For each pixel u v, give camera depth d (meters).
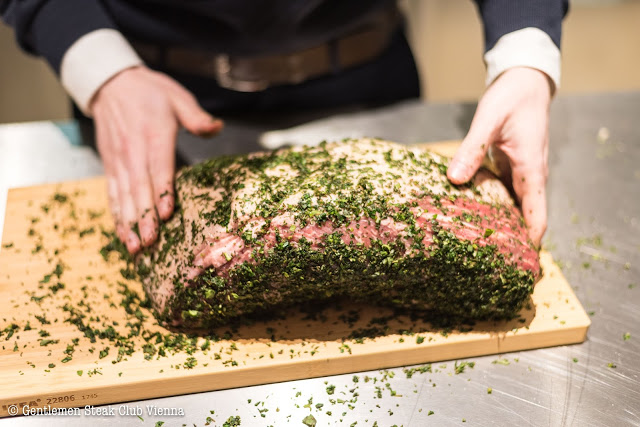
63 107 1.32
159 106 0.68
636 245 0.70
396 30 0.92
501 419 0.57
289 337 0.61
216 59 0.83
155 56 0.82
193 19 0.77
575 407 0.58
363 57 0.87
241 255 0.57
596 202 0.75
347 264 0.57
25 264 0.67
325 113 0.86
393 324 0.62
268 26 0.78
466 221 0.59
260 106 0.87
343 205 0.57
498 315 0.61
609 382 0.59
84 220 0.72
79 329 0.61
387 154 0.62
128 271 0.66
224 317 0.61
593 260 0.69
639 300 0.65
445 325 0.62
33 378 0.57
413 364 0.61
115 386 0.57
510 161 0.64
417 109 0.87
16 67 1.37
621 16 1.62
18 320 0.62
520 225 0.62
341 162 0.61
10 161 0.80
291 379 0.60
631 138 0.83
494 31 0.67
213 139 0.81
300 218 0.57
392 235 0.57
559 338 0.62
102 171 0.79
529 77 0.64
